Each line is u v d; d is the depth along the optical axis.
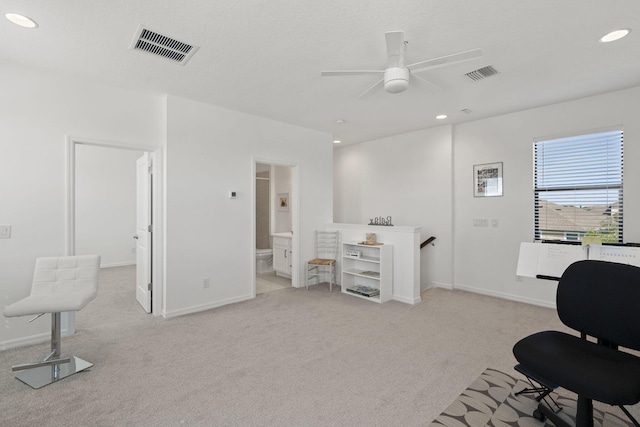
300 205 5.07
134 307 4.03
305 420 1.89
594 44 2.52
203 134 3.91
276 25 2.26
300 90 3.49
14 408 1.98
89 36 2.40
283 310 3.91
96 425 1.83
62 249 3.08
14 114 2.86
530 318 3.62
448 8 2.06
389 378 2.36
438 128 5.03
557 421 1.78
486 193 4.59
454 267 4.95
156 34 2.39
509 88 3.45
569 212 3.92
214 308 3.99
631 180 3.48
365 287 4.72
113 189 6.81
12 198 2.85
